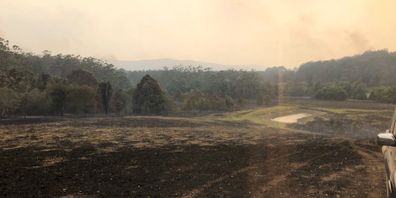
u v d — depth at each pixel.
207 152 15.53
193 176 10.32
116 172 11.05
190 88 83.31
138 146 17.77
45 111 44.09
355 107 62.38
